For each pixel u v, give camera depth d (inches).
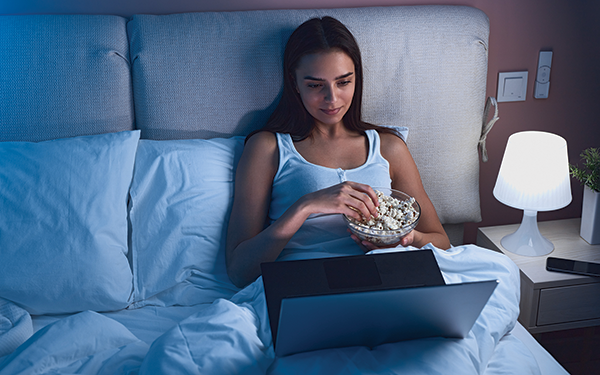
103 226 49.9
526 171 59.7
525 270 60.6
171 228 52.9
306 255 52.4
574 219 71.5
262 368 36.5
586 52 72.4
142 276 52.0
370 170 57.0
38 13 61.2
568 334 71.6
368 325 35.1
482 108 67.7
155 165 55.4
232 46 60.1
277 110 60.7
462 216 70.1
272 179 57.8
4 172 50.0
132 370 37.7
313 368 34.9
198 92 60.1
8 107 56.7
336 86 54.5
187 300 52.7
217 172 56.8
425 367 35.2
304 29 54.7
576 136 76.9
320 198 49.8
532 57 71.8
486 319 41.9
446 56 63.6
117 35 59.2
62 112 58.0
